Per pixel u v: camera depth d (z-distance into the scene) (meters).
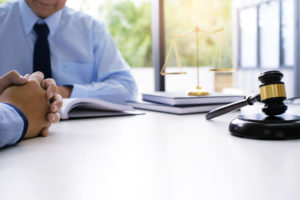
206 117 0.76
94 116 0.85
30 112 0.55
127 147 0.48
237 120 0.55
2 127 0.46
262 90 0.54
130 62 8.85
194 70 8.95
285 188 0.28
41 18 1.48
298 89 4.21
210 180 0.31
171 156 0.42
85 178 0.33
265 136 0.50
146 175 0.34
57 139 0.56
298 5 4.13
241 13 5.34
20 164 0.39
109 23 8.66
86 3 8.12
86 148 0.48
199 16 8.70
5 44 1.50
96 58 1.62
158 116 0.86
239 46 5.38
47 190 0.30
